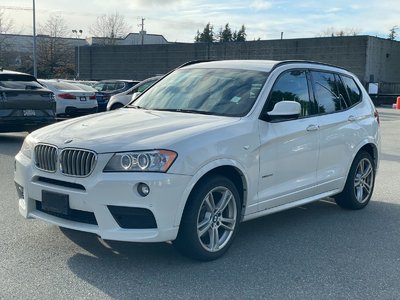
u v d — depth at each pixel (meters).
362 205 6.90
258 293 4.10
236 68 5.87
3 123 11.77
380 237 5.67
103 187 4.22
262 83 5.45
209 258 4.71
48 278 4.28
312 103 5.98
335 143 6.19
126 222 4.32
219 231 4.89
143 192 4.21
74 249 4.96
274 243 5.37
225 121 4.96
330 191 6.28
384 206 7.11
